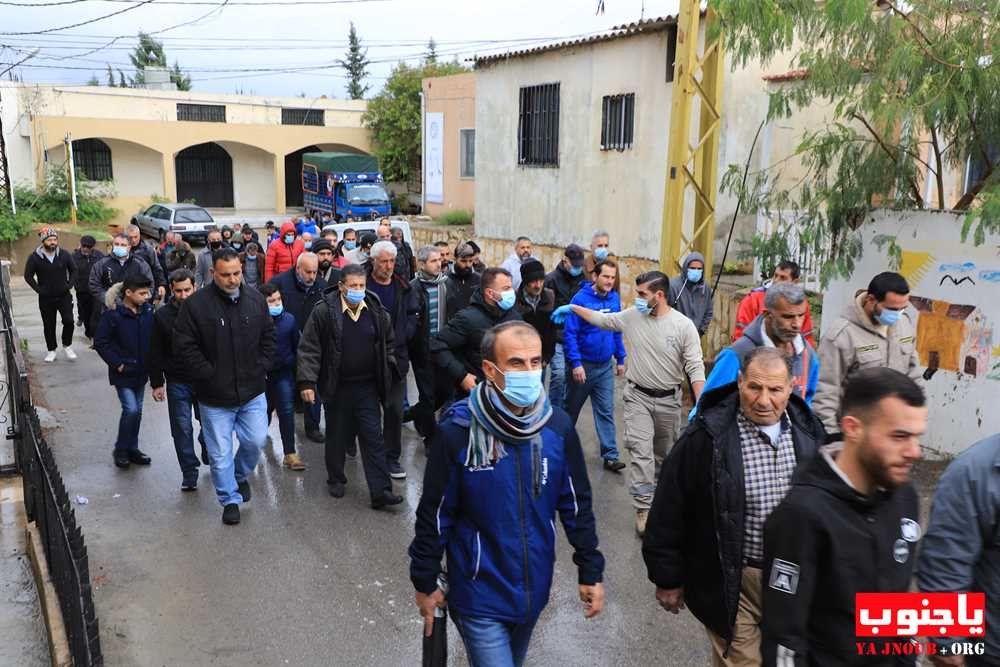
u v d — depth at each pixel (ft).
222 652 15.29
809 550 8.45
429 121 81.87
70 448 27.22
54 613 15.31
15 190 111.04
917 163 25.89
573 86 50.42
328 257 32.50
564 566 18.94
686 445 10.98
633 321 19.75
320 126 139.03
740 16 23.95
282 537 20.29
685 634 16.06
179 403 23.02
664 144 43.86
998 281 22.62
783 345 14.23
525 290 23.80
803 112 39.14
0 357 32.89
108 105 125.90
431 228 69.72
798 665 8.46
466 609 10.74
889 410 8.09
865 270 25.59
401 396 24.04
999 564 9.27
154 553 19.36
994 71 22.13
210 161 144.46
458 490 10.71
